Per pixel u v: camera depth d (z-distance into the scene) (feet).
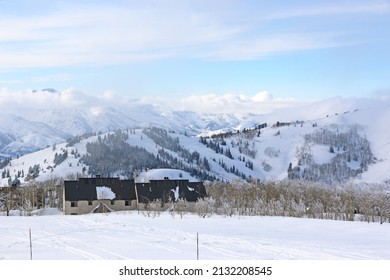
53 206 476.13
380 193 522.06
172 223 265.13
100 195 413.39
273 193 492.13
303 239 201.05
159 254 147.84
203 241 177.88
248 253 149.89
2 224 254.27
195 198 416.67
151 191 419.54
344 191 530.27
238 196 463.83
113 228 228.43
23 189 479.82
